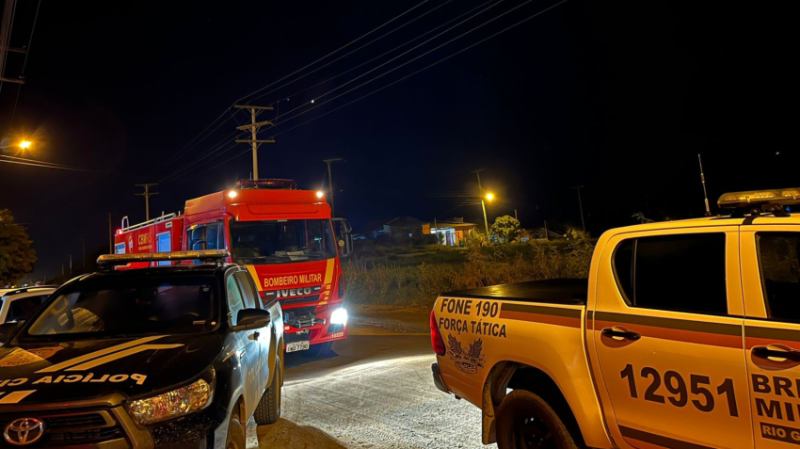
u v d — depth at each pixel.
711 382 2.80
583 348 3.44
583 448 3.50
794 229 2.75
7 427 3.00
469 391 4.36
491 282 17.58
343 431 5.46
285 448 5.08
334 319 9.93
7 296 7.71
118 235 17.06
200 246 10.65
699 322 2.92
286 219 9.93
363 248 60.06
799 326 2.57
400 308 16.81
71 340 4.09
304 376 8.45
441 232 84.31
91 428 3.05
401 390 6.92
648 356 3.08
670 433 2.97
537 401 3.73
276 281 9.37
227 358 3.86
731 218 3.05
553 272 16.95
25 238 33.34
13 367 3.52
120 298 4.62
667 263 3.21
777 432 2.56
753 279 2.82
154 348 3.77
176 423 3.20
